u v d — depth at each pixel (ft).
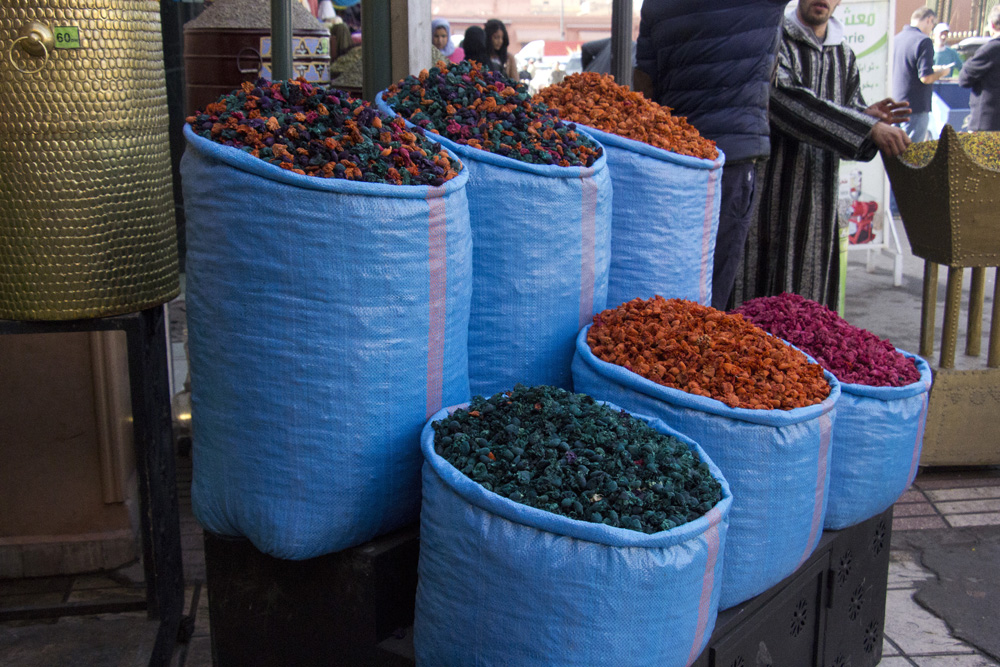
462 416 5.64
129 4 6.25
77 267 6.30
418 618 5.38
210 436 5.86
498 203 6.37
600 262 7.04
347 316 5.37
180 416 11.19
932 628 8.30
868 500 7.00
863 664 7.62
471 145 6.45
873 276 21.86
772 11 9.61
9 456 8.15
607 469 5.12
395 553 5.92
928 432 11.23
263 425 5.57
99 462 8.32
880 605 7.77
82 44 6.04
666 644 4.81
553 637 4.69
